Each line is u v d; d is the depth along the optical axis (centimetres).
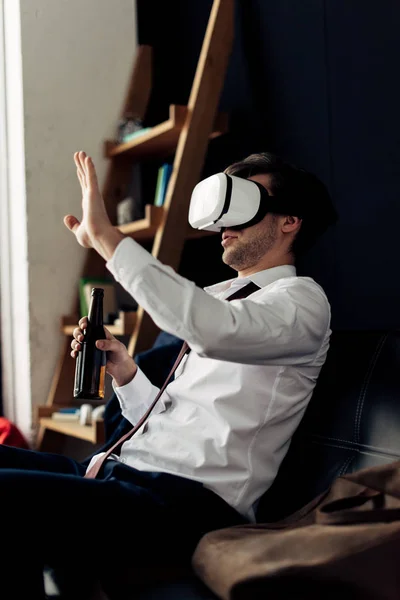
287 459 148
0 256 338
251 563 99
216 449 132
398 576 95
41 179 316
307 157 239
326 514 106
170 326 118
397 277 202
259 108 263
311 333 131
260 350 124
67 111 321
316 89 234
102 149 327
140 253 120
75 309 325
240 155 273
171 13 321
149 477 132
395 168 204
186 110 260
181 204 259
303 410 145
